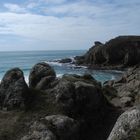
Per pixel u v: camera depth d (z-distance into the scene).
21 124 18.53
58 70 91.19
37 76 27.66
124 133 8.02
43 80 26.02
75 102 22.11
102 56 96.62
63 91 22.11
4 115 20.09
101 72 83.44
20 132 17.58
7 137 17.22
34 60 157.88
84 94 22.94
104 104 26.23
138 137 7.67
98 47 99.62
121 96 33.56
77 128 18.69
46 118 18.06
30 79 27.88
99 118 23.41
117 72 82.75
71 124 18.23
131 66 89.81
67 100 21.61
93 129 21.80
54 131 17.03
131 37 96.50
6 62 142.25
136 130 7.92
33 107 21.08
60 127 17.39
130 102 29.81
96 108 23.69
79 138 19.39
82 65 100.56
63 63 113.00
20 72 23.64
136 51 90.44
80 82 24.67
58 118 18.05
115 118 24.30
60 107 20.95
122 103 29.53
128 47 91.31
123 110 26.58
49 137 15.92
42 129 16.55
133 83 38.19
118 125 8.37
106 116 24.72
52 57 196.88
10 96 21.91
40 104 21.44
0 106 21.73
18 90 22.03
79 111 22.08
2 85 23.03
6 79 23.22
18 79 22.94
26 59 171.38
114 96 33.97
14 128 18.09
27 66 115.06
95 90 24.08
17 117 19.61
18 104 21.28
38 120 17.95
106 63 94.25
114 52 93.25
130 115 8.37
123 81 45.06
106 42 100.06
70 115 20.81
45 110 20.62
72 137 17.97
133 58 90.50
